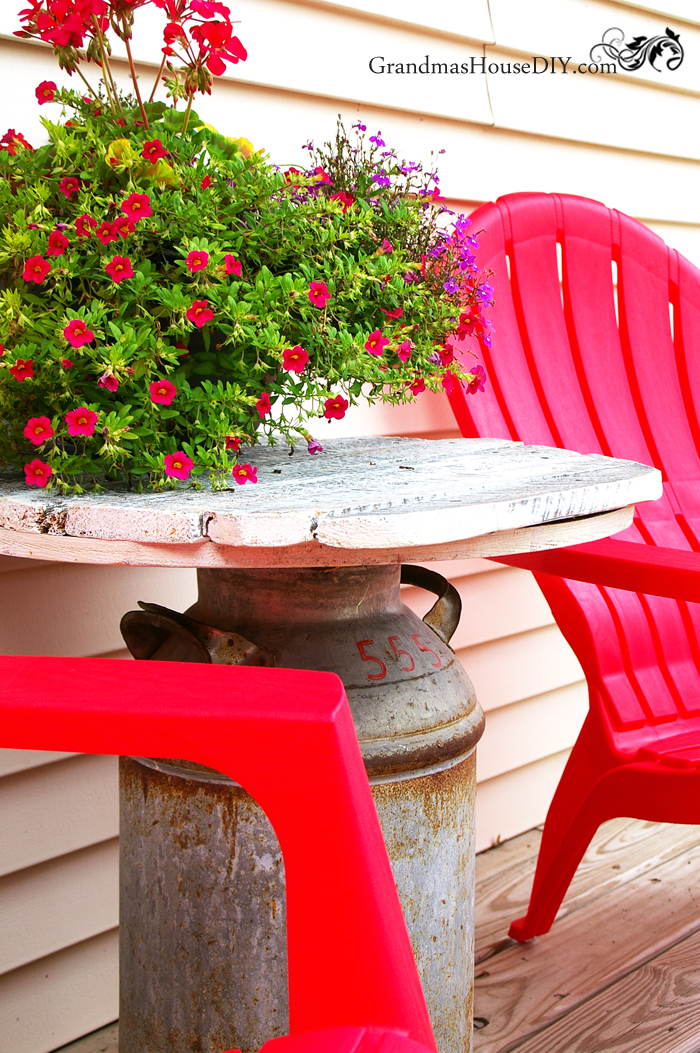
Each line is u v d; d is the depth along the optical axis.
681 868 1.79
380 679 0.86
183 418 0.80
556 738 2.02
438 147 1.67
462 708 0.92
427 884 0.89
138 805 0.88
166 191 0.82
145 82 1.31
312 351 0.86
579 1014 1.35
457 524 0.69
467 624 1.81
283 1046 0.42
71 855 1.35
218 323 0.79
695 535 1.62
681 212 2.15
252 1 1.39
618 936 1.55
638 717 1.41
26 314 0.76
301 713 0.46
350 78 1.53
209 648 0.86
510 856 1.86
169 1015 0.87
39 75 1.21
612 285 1.67
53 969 1.34
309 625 0.88
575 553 1.08
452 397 1.41
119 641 1.37
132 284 0.77
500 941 1.53
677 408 1.70
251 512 0.66
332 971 0.45
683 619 1.57
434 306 0.97
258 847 0.82
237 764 0.46
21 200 0.81
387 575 0.94
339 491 0.79
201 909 0.84
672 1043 1.29
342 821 0.45
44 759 1.29
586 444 1.56
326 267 0.85
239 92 1.40
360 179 1.04
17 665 0.52
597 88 1.93
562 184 1.89
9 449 0.84
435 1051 0.43
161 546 0.68
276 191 0.87
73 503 0.72
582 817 1.38
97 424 0.76
